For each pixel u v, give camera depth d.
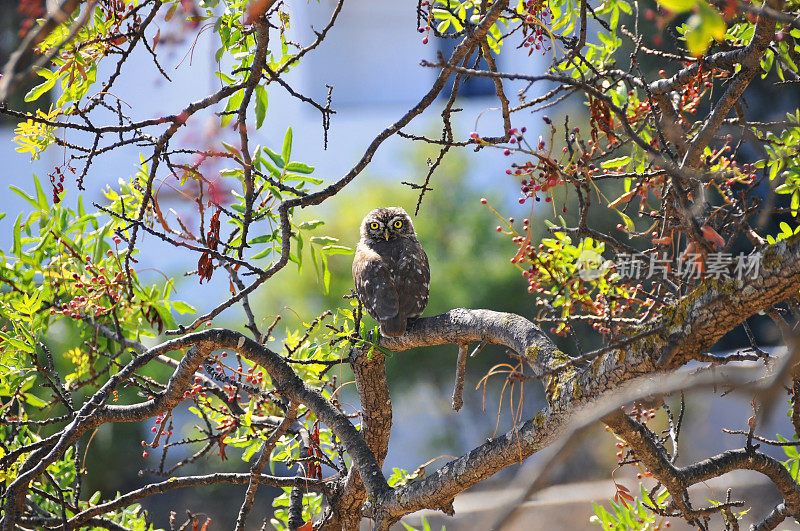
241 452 20.92
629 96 7.64
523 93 6.14
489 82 23.91
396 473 9.05
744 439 18.56
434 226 21.42
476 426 22.75
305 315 19.88
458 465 6.64
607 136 6.07
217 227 6.11
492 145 5.48
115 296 7.77
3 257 8.38
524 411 22.23
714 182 6.24
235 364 14.98
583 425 3.02
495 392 21.97
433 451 22.88
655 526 7.87
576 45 6.09
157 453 19.42
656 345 5.23
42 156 20.20
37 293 8.15
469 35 5.65
